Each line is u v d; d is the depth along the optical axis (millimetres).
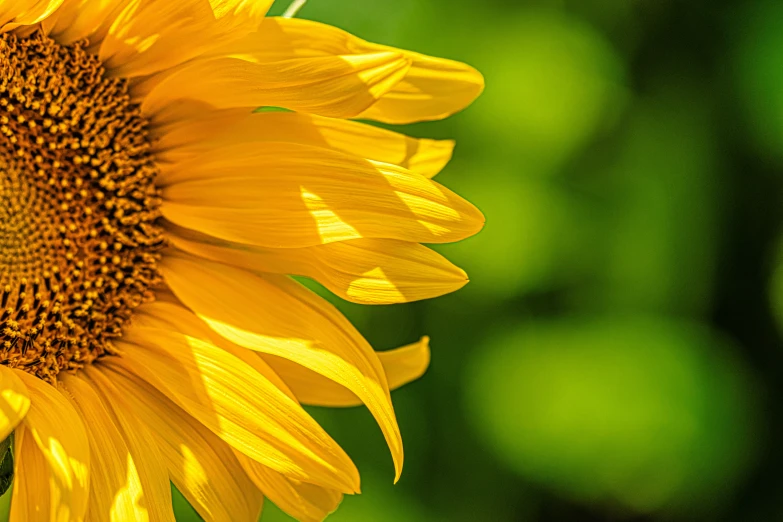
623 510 1026
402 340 1020
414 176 657
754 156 993
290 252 672
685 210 996
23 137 665
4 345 659
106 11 657
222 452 668
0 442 630
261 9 648
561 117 971
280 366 681
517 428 984
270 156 665
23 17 646
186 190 674
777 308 983
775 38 965
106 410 659
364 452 1013
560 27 985
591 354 977
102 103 668
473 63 981
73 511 629
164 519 649
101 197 670
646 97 1011
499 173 983
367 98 650
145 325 673
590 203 992
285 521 948
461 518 1016
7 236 665
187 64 667
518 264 979
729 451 971
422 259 660
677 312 1011
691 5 1002
